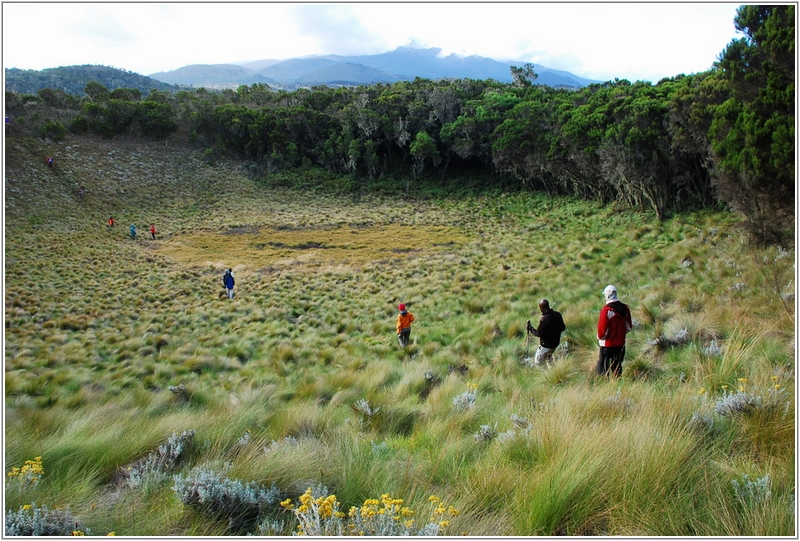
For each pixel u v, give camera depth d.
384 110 67.69
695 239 19.98
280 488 3.59
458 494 3.44
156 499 3.56
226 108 67.25
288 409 6.13
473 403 5.82
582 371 7.07
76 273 28.75
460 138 58.72
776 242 13.95
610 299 6.47
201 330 17.75
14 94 63.69
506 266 23.50
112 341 16.66
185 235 42.66
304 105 76.06
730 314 7.94
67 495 3.63
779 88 13.70
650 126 29.92
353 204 55.31
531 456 3.91
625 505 3.00
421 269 26.47
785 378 4.82
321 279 26.30
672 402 4.42
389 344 12.91
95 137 63.28
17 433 5.31
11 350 15.14
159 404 8.09
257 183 60.50
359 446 4.47
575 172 41.97
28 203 45.44
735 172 15.16
